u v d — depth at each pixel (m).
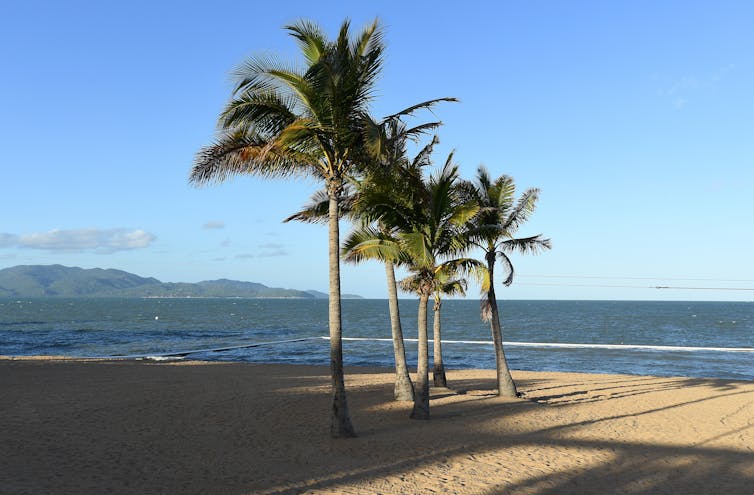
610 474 10.60
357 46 12.17
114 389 20.34
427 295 15.84
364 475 9.96
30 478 9.21
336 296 12.83
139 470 10.02
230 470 10.15
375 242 14.93
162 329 74.69
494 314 20.78
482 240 17.52
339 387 13.01
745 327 83.56
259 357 42.28
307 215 16.50
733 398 21.31
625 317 115.88
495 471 10.48
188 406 17.00
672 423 16.12
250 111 12.05
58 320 95.94
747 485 10.15
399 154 15.43
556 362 39.00
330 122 12.16
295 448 11.91
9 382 22.06
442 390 21.56
